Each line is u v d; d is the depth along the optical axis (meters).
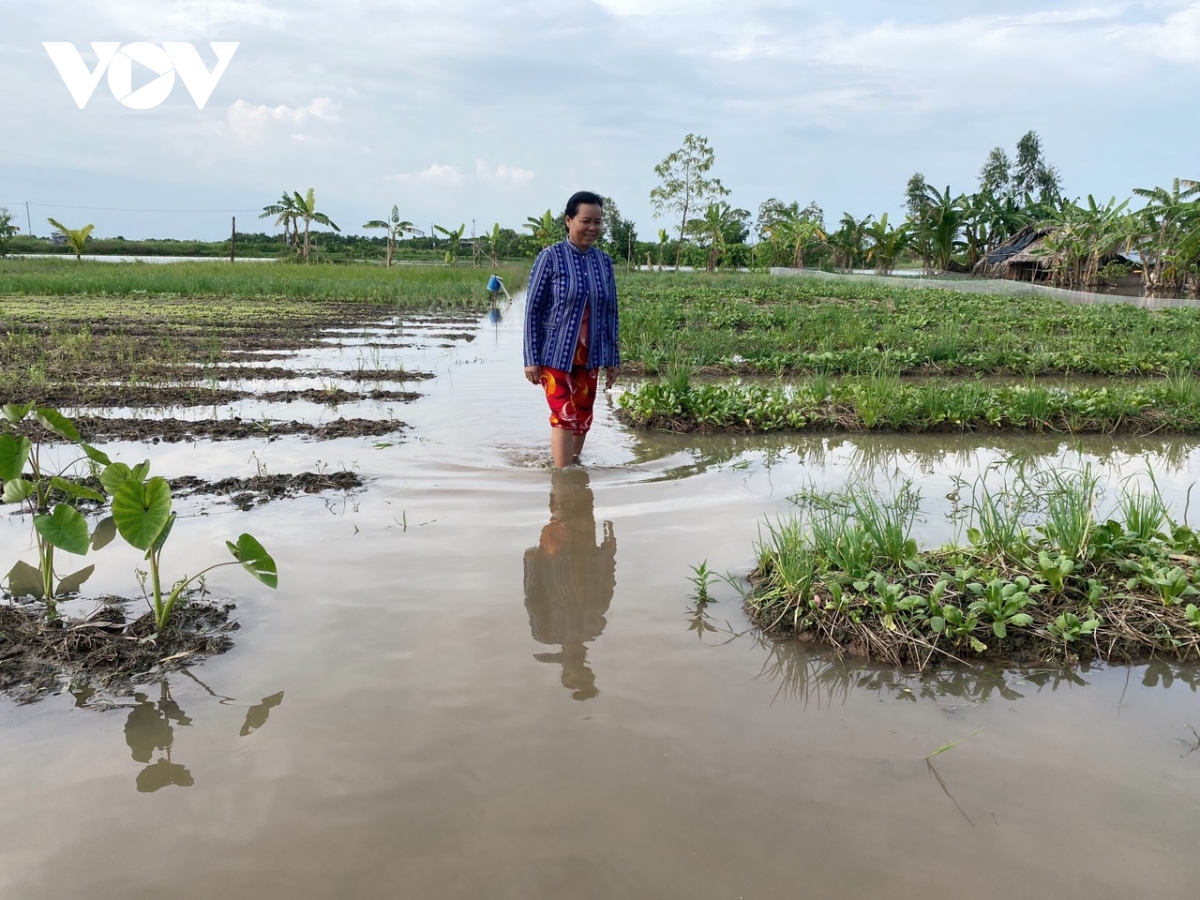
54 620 3.22
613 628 3.27
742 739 2.54
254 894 1.90
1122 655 3.13
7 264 34.72
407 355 11.89
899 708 2.75
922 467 6.05
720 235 50.81
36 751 2.44
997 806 2.25
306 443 6.26
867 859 2.04
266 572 3.21
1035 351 12.63
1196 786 2.36
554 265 5.43
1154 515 4.12
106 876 1.96
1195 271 34.72
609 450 6.30
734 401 7.42
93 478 5.24
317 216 46.75
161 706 2.67
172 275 28.53
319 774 2.33
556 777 2.33
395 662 2.95
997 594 3.24
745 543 4.22
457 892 1.91
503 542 4.18
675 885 1.94
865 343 13.21
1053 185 62.66
